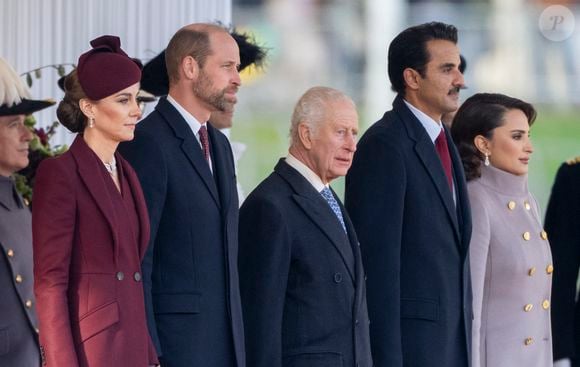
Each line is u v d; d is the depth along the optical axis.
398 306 20.22
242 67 23.45
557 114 50.31
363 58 50.09
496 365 21.78
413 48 20.98
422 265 20.56
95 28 26.38
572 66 50.41
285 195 19.05
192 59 18.95
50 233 16.45
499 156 22.00
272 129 48.59
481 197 21.89
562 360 24.94
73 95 17.08
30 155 22.16
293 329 18.86
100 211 16.75
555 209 25.20
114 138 17.09
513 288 21.88
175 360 18.22
